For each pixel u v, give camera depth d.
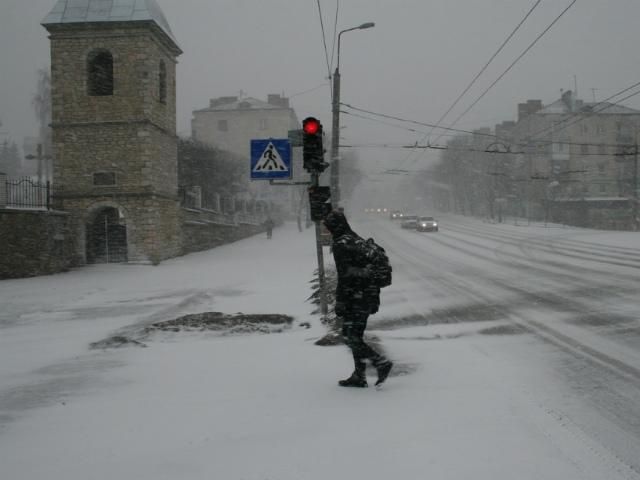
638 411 4.55
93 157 24.64
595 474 3.41
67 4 24.77
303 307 11.38
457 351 6.85
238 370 6.22
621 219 62.53
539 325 8.46
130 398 5.27
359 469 3.50
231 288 15.66
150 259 24.30
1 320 11.02
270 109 76.12
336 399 4.98
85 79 24.69
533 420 4.34
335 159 22.48
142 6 24.62
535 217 69.31
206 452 3.85
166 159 26.84
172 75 28.16
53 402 5.23
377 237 40.09
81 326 10.11
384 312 10.23
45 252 21.06
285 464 3.61
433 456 3.68
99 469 3.62
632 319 8.63
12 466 3.72
